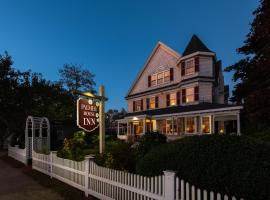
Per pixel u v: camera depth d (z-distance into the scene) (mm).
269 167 4445
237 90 18562
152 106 33406
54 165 11922
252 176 4523
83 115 10578
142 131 31750
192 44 28812
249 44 17703
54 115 36438
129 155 9266
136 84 36812
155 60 33594
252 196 4469
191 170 5352
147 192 6109
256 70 16766
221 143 5113
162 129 29172
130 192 6770
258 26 15844
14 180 12250
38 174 13273
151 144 9141
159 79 32688
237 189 4656
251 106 14789
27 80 31250
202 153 5285
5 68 30062
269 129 16844
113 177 7480
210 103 25797
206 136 5488
